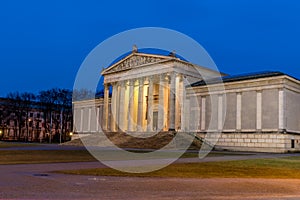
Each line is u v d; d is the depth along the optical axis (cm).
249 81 7044
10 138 14738
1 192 1429
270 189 1770
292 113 6819
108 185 1708
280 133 6481
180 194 1521
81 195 1404
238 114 7175
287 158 4338
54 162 3056
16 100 14550
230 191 1661
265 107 6800
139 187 1680
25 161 3183
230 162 3394
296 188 1839
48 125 14562
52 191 1481
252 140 6869
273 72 7194
